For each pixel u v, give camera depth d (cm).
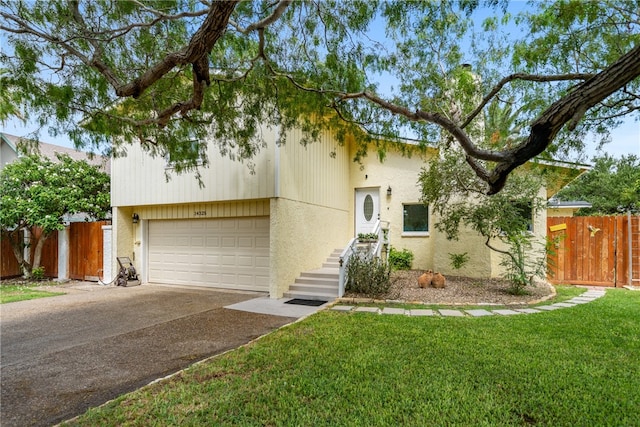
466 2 428
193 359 462
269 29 522
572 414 309
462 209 944
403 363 418
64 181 1200
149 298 892
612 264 1028
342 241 1295
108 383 389
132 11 476
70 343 529
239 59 577
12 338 554
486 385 362
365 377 381
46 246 1291
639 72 229
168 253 1138
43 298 898
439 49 523
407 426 289
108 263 1155
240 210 998
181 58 355
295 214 968
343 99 578
